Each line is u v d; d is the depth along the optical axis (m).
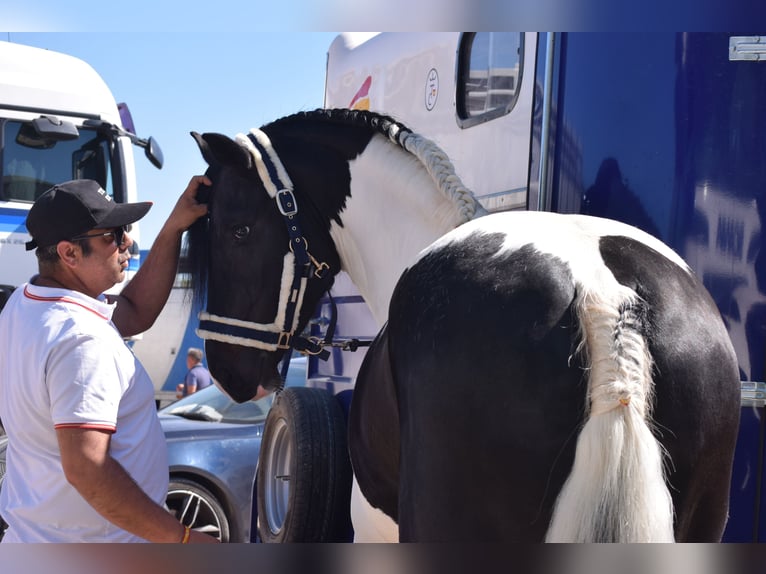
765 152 2.53
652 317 1.70
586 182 2.65
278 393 3.86
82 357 2.09
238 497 5.66
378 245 2.83
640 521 1.47
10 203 8.83
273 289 2.90
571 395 1.60
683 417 1.68
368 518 2.42
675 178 2.55
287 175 2.93
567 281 1.69
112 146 9.23
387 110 4.39
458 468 1.70
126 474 2.08
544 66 2.73
